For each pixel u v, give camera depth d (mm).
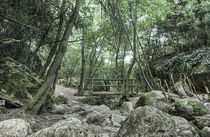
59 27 5879
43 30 5301
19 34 4840
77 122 1897
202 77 5949
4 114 2953
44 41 5445
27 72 4578
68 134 1631
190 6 8656
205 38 7770
